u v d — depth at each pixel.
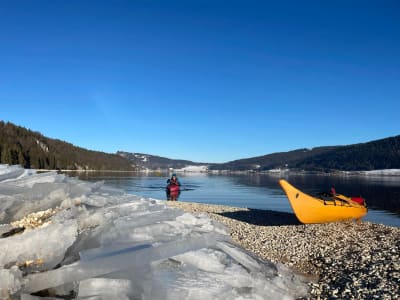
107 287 4.80
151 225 6.72
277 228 14.89
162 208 8.38
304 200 15.55
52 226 5.84
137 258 5.39
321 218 15.55
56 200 7.58
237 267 6.25
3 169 10.14
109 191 9.99
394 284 6.97
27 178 9.09
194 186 64.81
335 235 12.47
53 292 4.86
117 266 5.12
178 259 5.82
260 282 6.23
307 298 6.73
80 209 7.09
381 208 29.84
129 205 8.01
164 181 73.31
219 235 7.89
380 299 6.29
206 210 22.42
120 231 6.25
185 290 5.09
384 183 73.12
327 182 78.31
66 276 4.88
